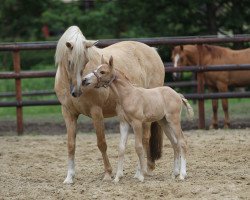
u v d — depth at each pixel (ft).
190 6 84.38
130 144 48.65
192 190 32.53
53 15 94.53
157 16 87.66
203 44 60.90
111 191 33.19
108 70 34.65
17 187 35.55
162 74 41.78
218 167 39.34
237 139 49.57
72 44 34.14
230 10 87.92
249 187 33.06
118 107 35.58
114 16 90.38
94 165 41.63
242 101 83.97
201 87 58.03
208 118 64.69
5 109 83.10
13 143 51.34
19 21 116.37
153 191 32.81
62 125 63.77
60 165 42.14
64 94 35.68
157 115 35.47
